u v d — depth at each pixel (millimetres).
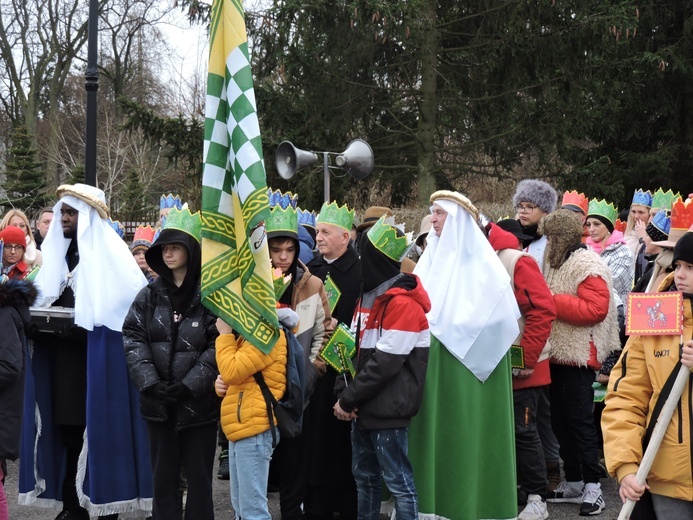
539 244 8023
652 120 25500
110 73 38344
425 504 6379
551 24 20172
